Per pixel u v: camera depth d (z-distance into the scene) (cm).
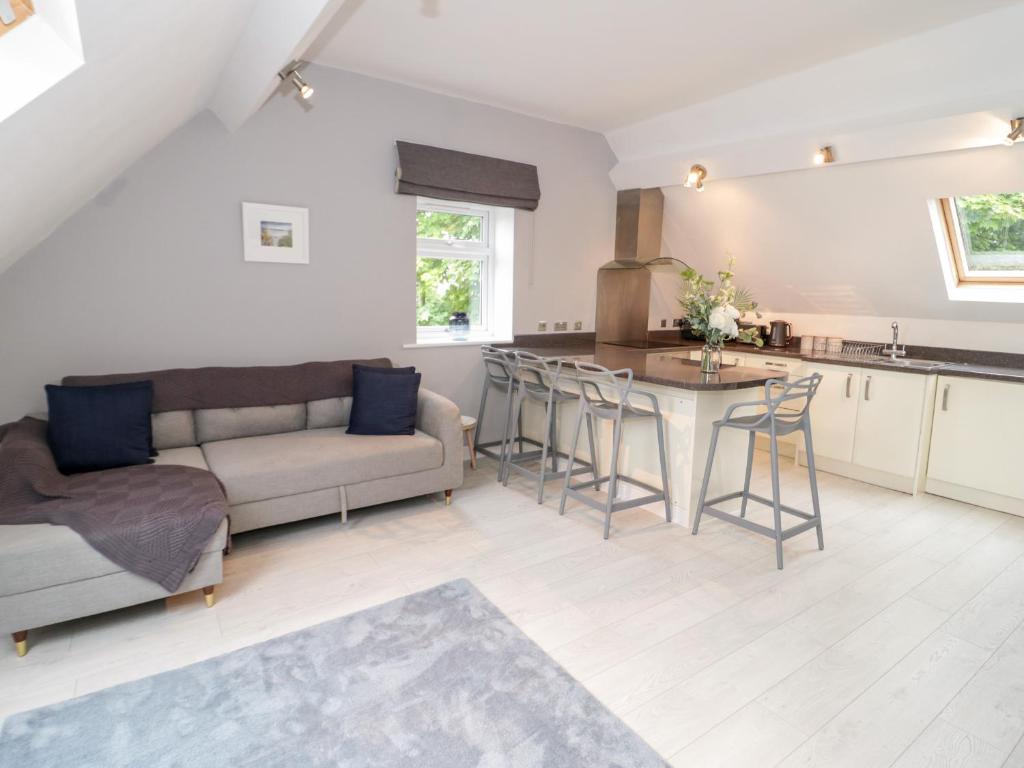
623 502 321
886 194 368
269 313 365
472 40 310
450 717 183
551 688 196
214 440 332
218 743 172
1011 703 195
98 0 138
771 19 272
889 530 332
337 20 289
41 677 200
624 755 169
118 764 164
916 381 384
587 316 509
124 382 306
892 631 234
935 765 169
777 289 501
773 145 374
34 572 207
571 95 393
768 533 289
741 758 170
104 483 251
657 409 325
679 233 520
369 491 324
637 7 264
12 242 254
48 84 152
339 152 373
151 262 326
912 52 291
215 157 336
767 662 213
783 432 288
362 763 166
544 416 449
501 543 306
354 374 364
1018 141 284
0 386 298
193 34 213
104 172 285
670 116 426
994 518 352
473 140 421
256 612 240
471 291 465
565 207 478
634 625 234
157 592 230
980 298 394
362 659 210
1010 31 259
